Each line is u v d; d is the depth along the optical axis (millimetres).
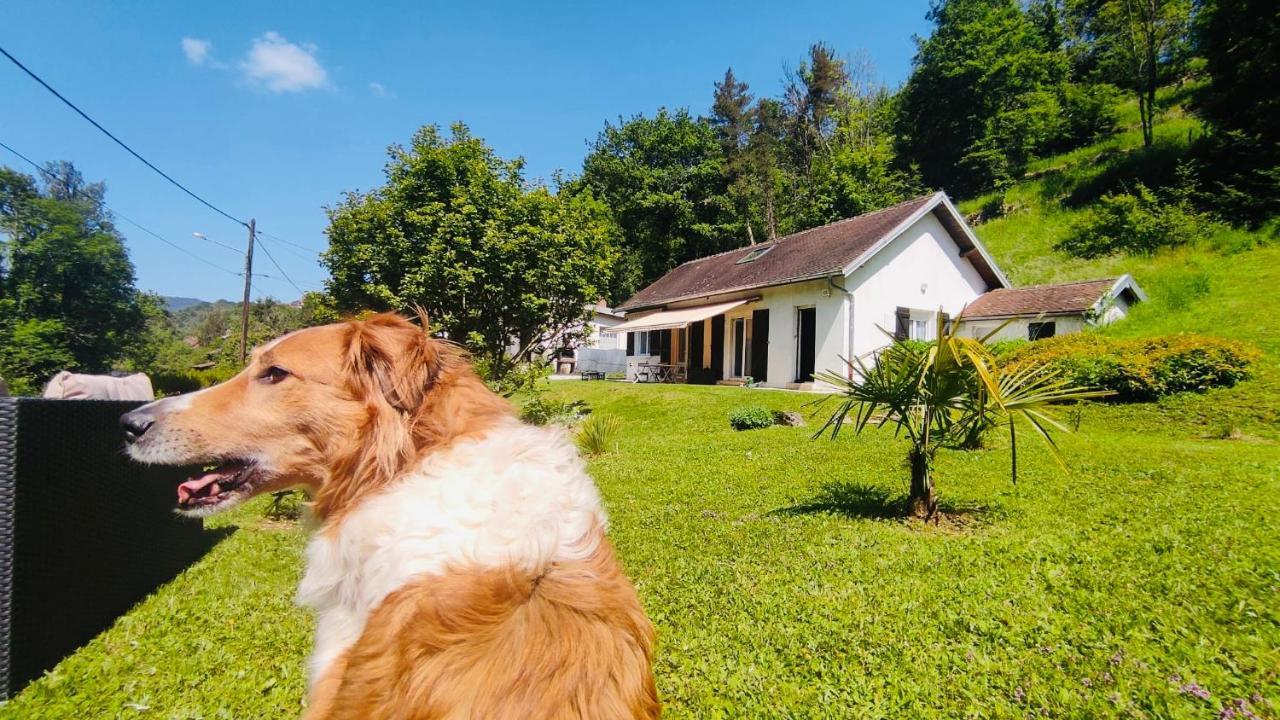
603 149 47719
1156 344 13672
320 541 1773
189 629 4133
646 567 5180
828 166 42531
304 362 1808
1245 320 16500
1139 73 33125
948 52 42625
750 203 44625
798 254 22922
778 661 3404
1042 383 5941
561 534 1497
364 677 1337
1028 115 37875
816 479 8461
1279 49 23781
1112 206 27672
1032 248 29641
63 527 3754
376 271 14578
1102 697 2869
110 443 4336
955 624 3766
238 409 1790
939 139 44688
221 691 3254
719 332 24500
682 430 15086
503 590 1357
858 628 3756
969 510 6559
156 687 3332
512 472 1605
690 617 4043
